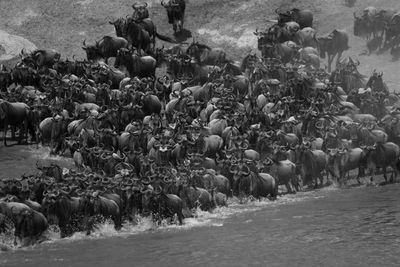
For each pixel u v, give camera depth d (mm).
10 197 69875
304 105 113250
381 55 147250
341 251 63500
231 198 89250
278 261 61156
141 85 111812
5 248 67062
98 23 163125
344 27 156375
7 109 104438
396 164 101562
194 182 81875
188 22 163000
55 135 102438
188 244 67812
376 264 59188
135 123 99062
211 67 128625
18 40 153375
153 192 75125
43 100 107438
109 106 103625
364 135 104750
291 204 86625
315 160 96938
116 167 86812
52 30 161250
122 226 75188
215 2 167625
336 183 98938
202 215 81062
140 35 137125
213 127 102625
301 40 144000
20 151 103750
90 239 70562
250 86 124500
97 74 121312
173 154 92500
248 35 156500
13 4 168875
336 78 127250
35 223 68812
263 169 92875
